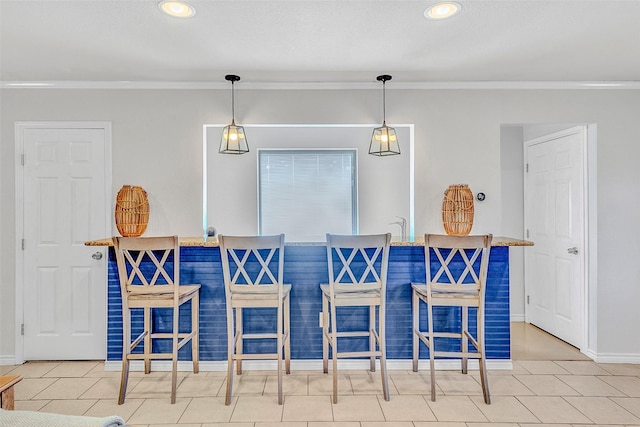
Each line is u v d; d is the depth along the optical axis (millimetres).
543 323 4184
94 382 2910
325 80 3377
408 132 5008
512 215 4520
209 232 3480
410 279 3125
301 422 2344
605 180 3369
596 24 2377
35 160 3354
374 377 2977
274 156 5031
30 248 3344
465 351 3018
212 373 3064
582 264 3562
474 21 2342
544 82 3398
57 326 3344
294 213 5035
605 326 3346
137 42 2609
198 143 3416
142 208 3287
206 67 3059
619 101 3391
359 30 2455
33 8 2162
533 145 4328
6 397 1734
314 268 3139
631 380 2955
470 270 2645
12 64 2971
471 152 3451
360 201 5027
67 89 3363
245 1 2104
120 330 3123
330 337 2746
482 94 3445
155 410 2488
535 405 2555
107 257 3240
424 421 2354
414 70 3141
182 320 3111
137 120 3395
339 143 5031
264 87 3428
